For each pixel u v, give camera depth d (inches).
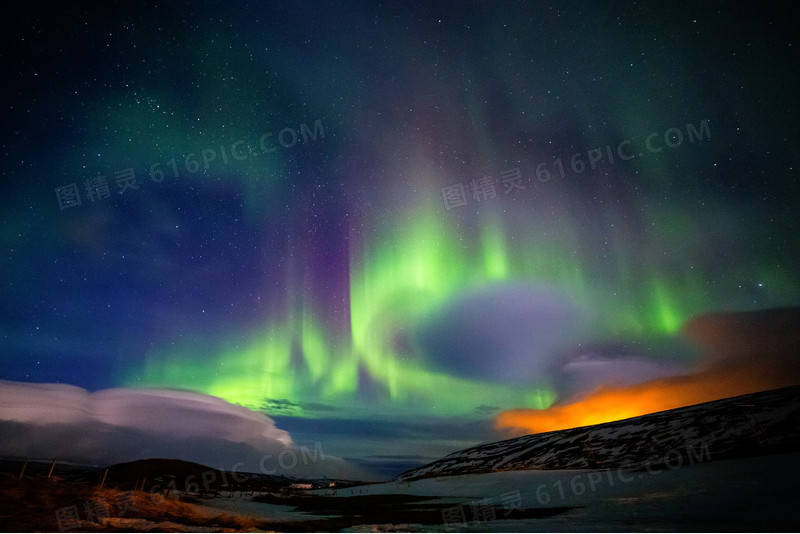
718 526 818.8
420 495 1823.3
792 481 1126.4
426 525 1018.7
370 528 974.4
